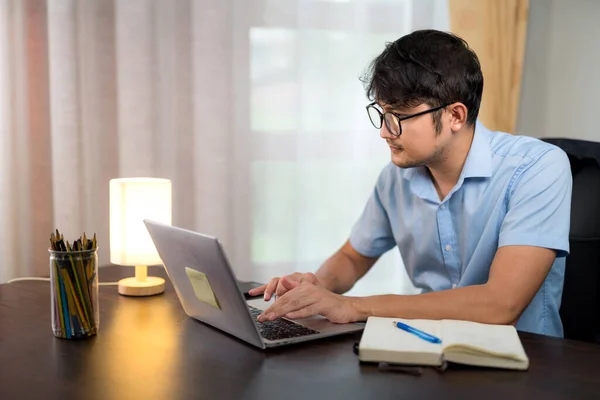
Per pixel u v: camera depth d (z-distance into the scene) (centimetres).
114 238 164
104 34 246
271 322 135
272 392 102
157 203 162
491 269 144
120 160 252
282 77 273
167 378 108
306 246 286
